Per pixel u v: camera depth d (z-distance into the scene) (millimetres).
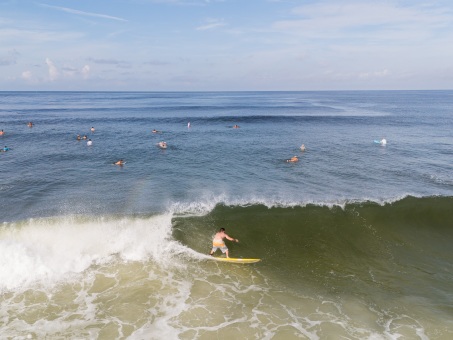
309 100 152125
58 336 7969
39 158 27219
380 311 9133
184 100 146625
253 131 44281
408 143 35719
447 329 8398
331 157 28594
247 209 15422
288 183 21016
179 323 8453
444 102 129125
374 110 85375
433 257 12320
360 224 14258
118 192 18969
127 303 9211
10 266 10344
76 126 48219
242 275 10758
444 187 20766
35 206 16703
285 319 8680
